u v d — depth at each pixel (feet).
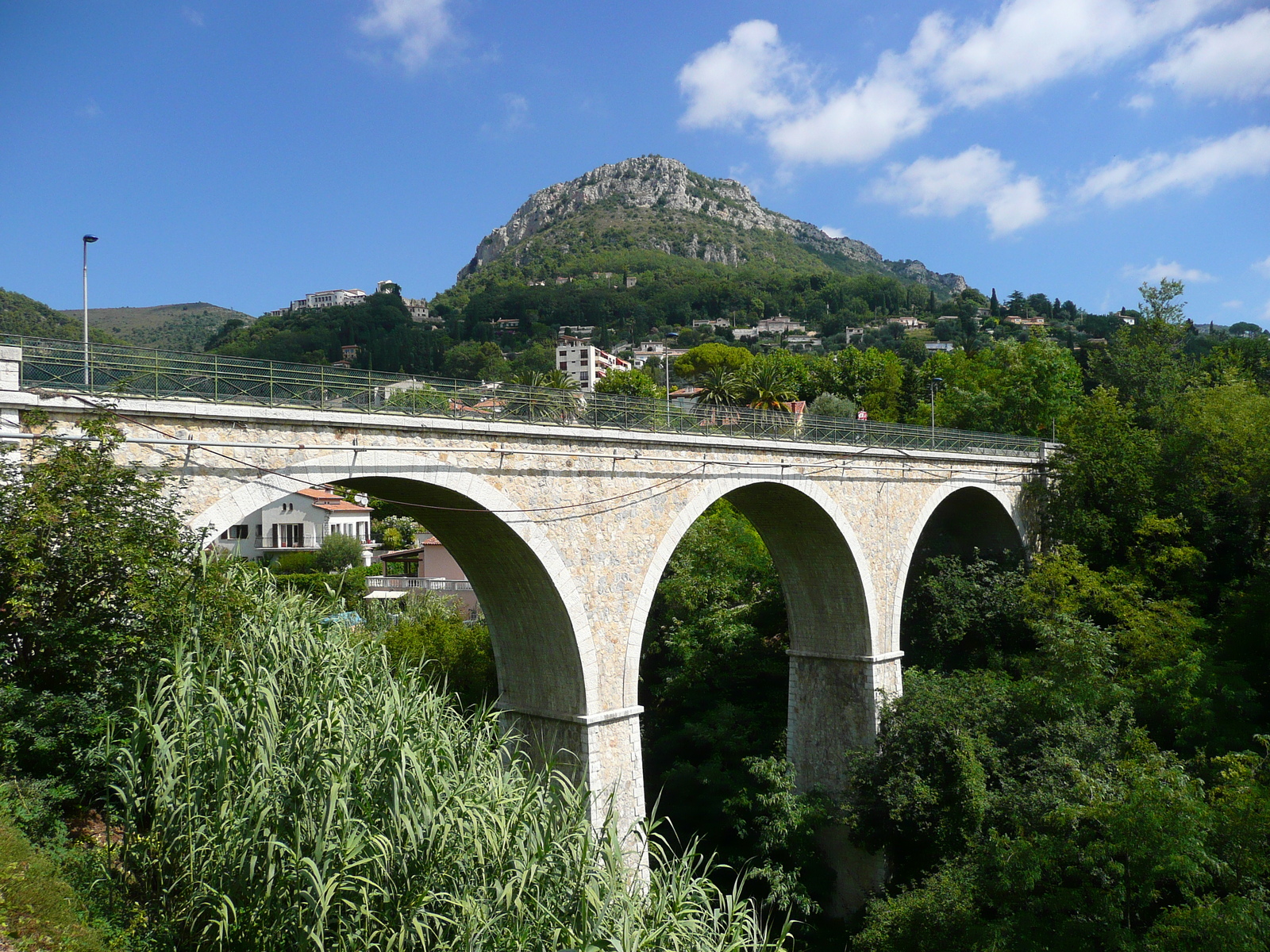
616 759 74.90
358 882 40.86
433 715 52.26
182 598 46.52
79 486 43.14
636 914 44.11
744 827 98.58
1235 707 90.07
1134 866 58.59
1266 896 56.65
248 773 42.55
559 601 71.31
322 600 63.26
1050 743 83.61
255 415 53.62
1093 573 115.65
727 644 127.03
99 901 39.06
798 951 87.92
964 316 549.95
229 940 39.93
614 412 76.69
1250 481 126.31
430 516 69.87
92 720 44.09
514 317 631.15
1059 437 151.33
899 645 108.27
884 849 92.12
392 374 61.82
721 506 162.09
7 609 42.39
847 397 268.41
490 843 43.50
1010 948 60.70
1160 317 161.48
